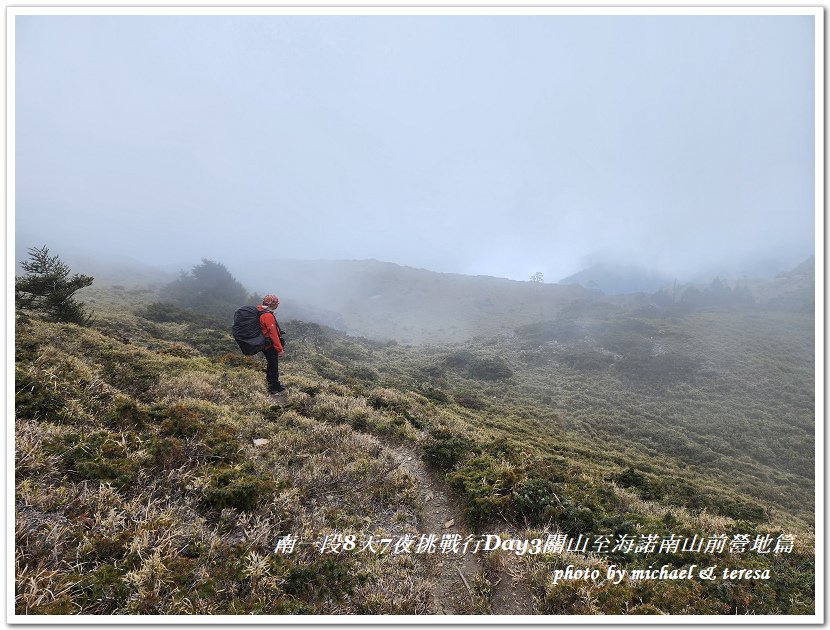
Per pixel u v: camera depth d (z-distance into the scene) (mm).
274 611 2838
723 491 14883
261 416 7078
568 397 31422
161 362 8977
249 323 8602
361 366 31406
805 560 4676
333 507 4500
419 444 7492
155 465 3994
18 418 4016
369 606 3281
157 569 2748
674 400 31172
